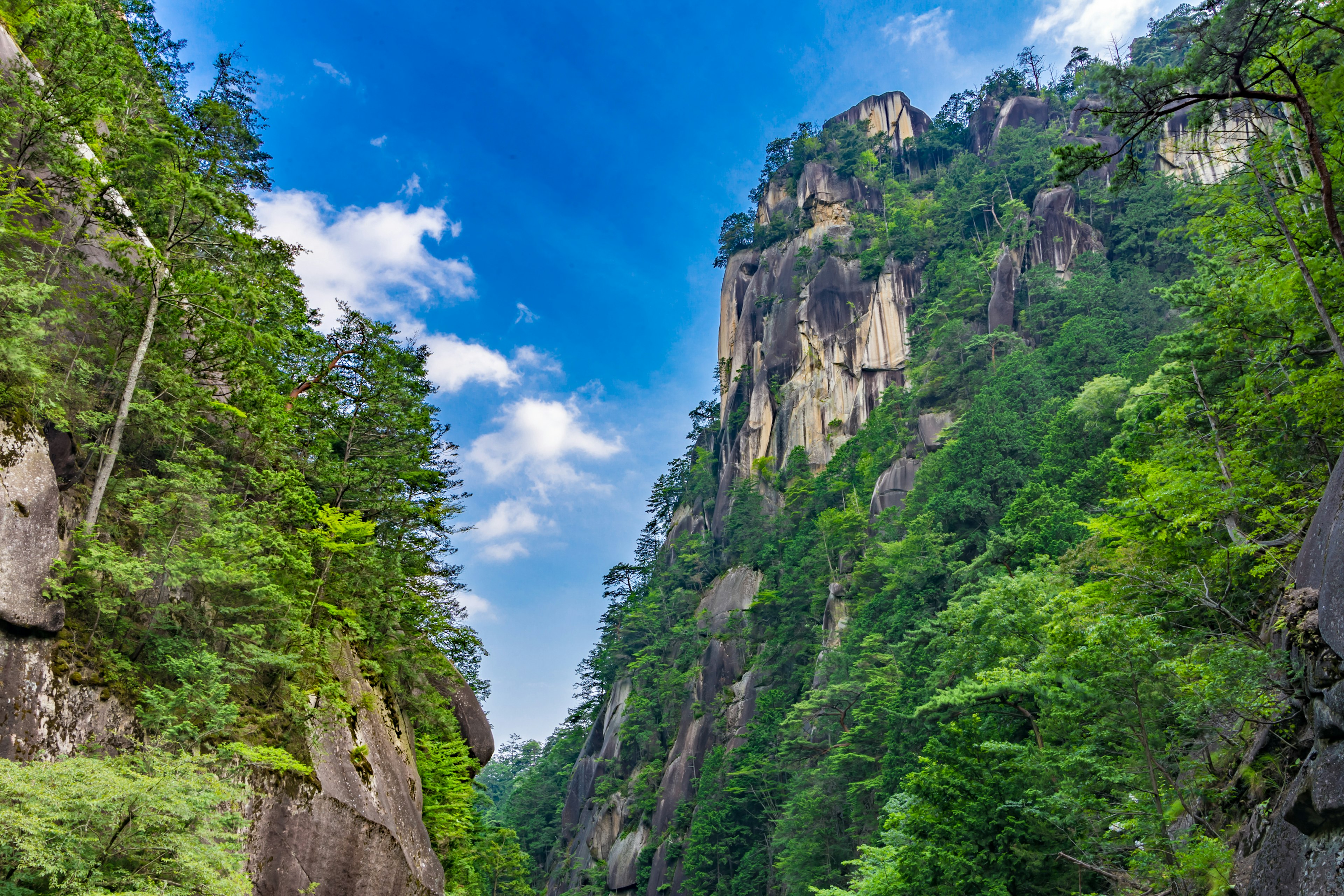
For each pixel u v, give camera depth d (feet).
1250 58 46.68
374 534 91.45
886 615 179.42
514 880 175.11
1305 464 63.57
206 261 74.08
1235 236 69.51
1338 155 56.03
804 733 187.73
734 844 189.47
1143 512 67.21
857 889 88.99
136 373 57.98
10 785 34.91
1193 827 56.44
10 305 54.54
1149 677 59.93
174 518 59.16
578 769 307.58
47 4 60.80
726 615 283.38
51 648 49.75
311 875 61.52
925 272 356.18
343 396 100.53
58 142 58.18
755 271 450.30
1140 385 157.79
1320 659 41.04
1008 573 135.33
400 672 96.63
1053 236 286.66
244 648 62.03
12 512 49.26
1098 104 340.80
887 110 481.46
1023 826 65.57
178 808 40.01
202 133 85.92
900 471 248.11
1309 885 37.58
